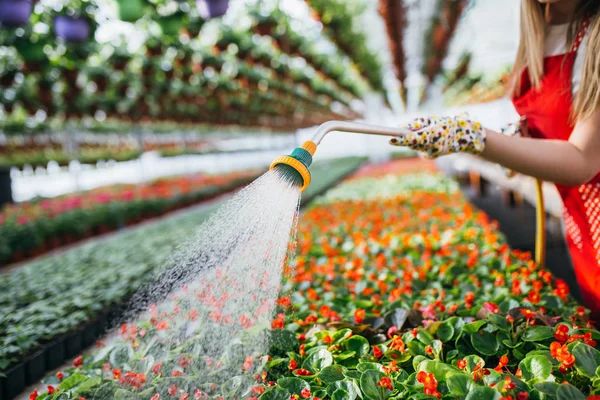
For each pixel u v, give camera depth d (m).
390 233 5.24
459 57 12.80
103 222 9.23
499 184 8.86
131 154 20.38
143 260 5.30
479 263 3.61
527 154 1.83
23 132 12.51
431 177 11.99
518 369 1.75
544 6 2.11
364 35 9.00
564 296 2.55
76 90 8.30
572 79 1.94
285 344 2.10
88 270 5.04
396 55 9.80
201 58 8.25
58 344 3.25
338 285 3.51
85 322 3.60
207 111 14.68
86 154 18.38
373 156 26.20
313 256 4.61
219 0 4.66
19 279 4.84
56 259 5.79
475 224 5.20
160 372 1.86
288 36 7.49
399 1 6.26
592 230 2.07
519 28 2.18
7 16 4.20
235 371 1.75
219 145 28.66
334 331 2.19
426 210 6.84
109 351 2.34
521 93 2.23
